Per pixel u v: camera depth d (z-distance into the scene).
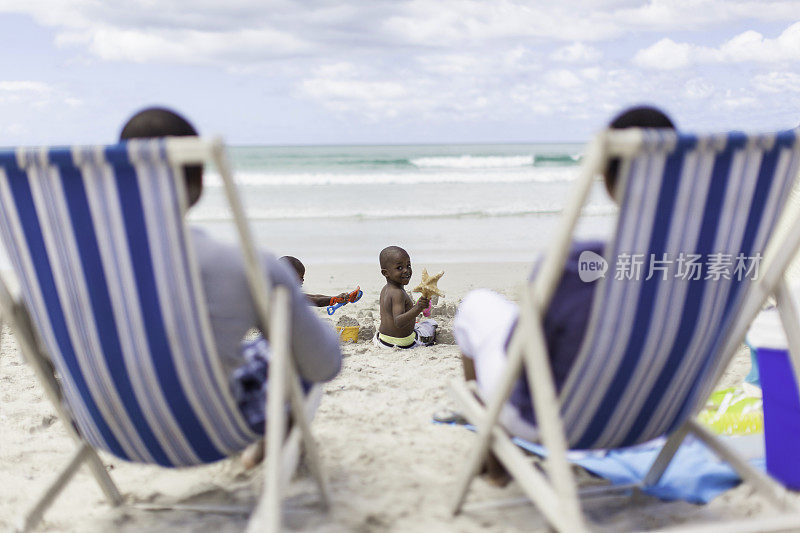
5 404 3.45
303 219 12.90
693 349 1.82
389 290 4.54
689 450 2.63
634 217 1.58
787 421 2.28
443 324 5.18
